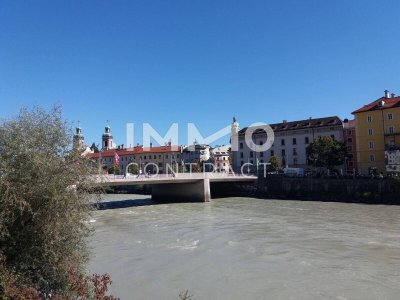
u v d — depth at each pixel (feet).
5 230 41.93
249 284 67.62
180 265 80.59
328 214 169.89
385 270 75.61
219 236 114.42
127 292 63.93
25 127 49.83
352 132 369.50
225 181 301.43
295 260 83.82
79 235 51.67
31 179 45.91
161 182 236.02
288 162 410.52
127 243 104.58
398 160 262.06
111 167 474.90
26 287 38.52
